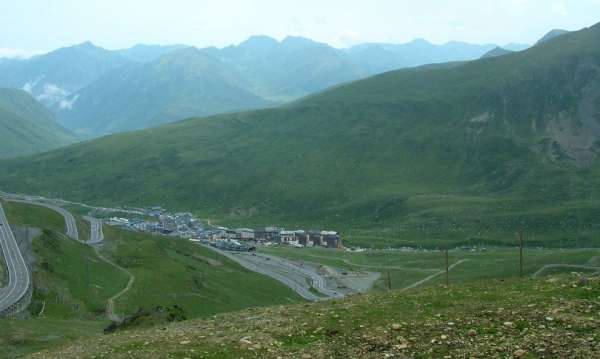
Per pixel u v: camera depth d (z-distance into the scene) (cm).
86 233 18488
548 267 18588
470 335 2831
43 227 17025
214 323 3559
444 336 2838
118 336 3516
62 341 5438
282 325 3241
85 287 11612
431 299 3562
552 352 2548
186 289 13362
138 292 11975
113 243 17762
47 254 13062
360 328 3056
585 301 3133
